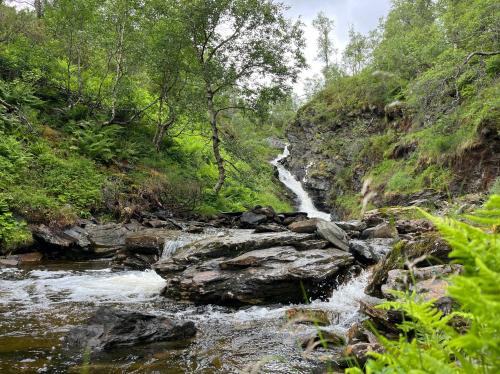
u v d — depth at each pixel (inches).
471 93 765.3
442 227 27.8
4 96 671.1
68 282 377.1
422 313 36.2
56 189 564.1
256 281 323.0
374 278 296.8
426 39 1075.9
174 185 764.6
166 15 810.8
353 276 339.9
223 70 829.8
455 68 726.5
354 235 481.7
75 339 220.7
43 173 579.2
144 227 596.7
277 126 2522.1
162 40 795.4
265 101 884.0
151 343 224.5
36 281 374.9
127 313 235.5
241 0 802.8
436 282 150.6
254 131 2034.9
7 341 221.1
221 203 854.5
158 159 824.3
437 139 781.9
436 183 737.6
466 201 474.9
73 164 625.3
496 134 636.7
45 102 717.9
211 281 332.5
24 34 824.3
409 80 1141.7
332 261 348.2
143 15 812.6
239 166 1096.2
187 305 320.8
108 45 765.9
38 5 1063.0
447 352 31.7
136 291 358.3
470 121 722.2
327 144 1444.4
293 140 1685.5
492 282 21.7
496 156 643.5
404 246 282.4
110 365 193.8
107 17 783.7
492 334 24.1
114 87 794.8
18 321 258.1
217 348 221.0
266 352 213.2
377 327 208.7
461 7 856.9
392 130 1142.3
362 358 176.1
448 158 746.2
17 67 732.7
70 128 698.2
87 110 783.1
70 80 836.6
